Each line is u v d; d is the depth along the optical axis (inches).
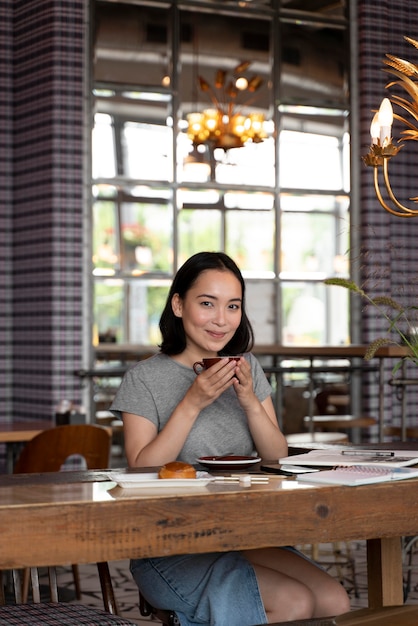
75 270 278.5
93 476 94.7
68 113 277.1
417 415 312.2
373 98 312.3
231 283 110.3
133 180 291.9
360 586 192.5
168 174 297.6
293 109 311.9
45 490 82.9
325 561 213.0
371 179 310.0
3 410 291.1
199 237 302.0
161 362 112.3
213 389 103.5
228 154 305.7
